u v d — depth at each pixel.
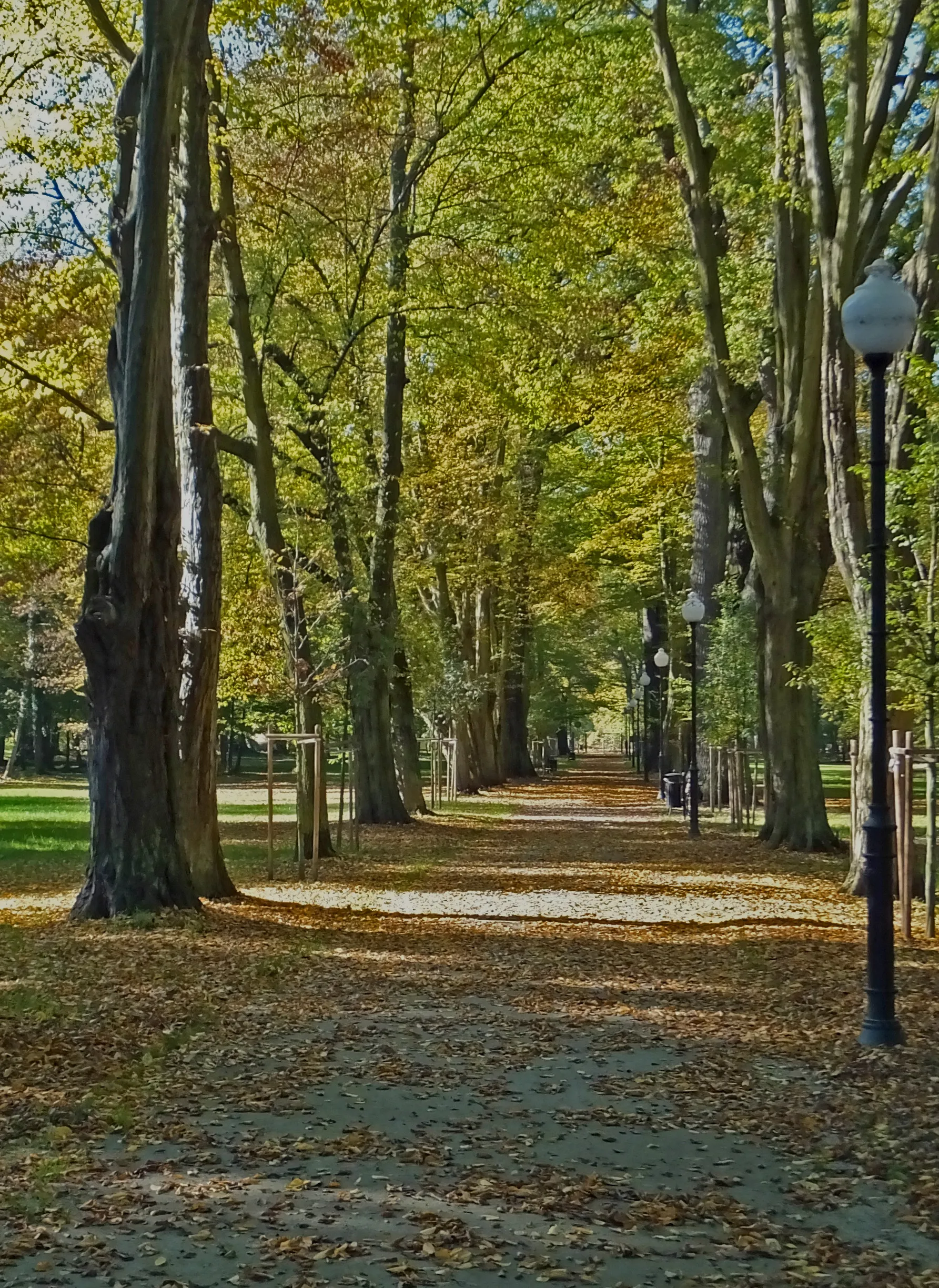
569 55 26.48
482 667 49.28
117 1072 8.49
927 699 14.35
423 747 65.62
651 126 27.70
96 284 20.89
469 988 11.82
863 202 18.81
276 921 15.45
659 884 19.95
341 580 26.61
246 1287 5.23
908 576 14.25
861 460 18.03
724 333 24.34
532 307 26.50
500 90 26.78
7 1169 6.59
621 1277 5.45
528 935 15.02
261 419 21.44
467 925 15.75
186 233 17.06
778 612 25.14
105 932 13.98
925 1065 8.95
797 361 24.17
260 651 28.19
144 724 15.12
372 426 29.62
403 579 34.53
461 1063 9.04
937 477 13.73
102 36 17.89
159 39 14.17
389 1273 5.39
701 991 11.73
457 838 28.80
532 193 26.84
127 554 14.88
